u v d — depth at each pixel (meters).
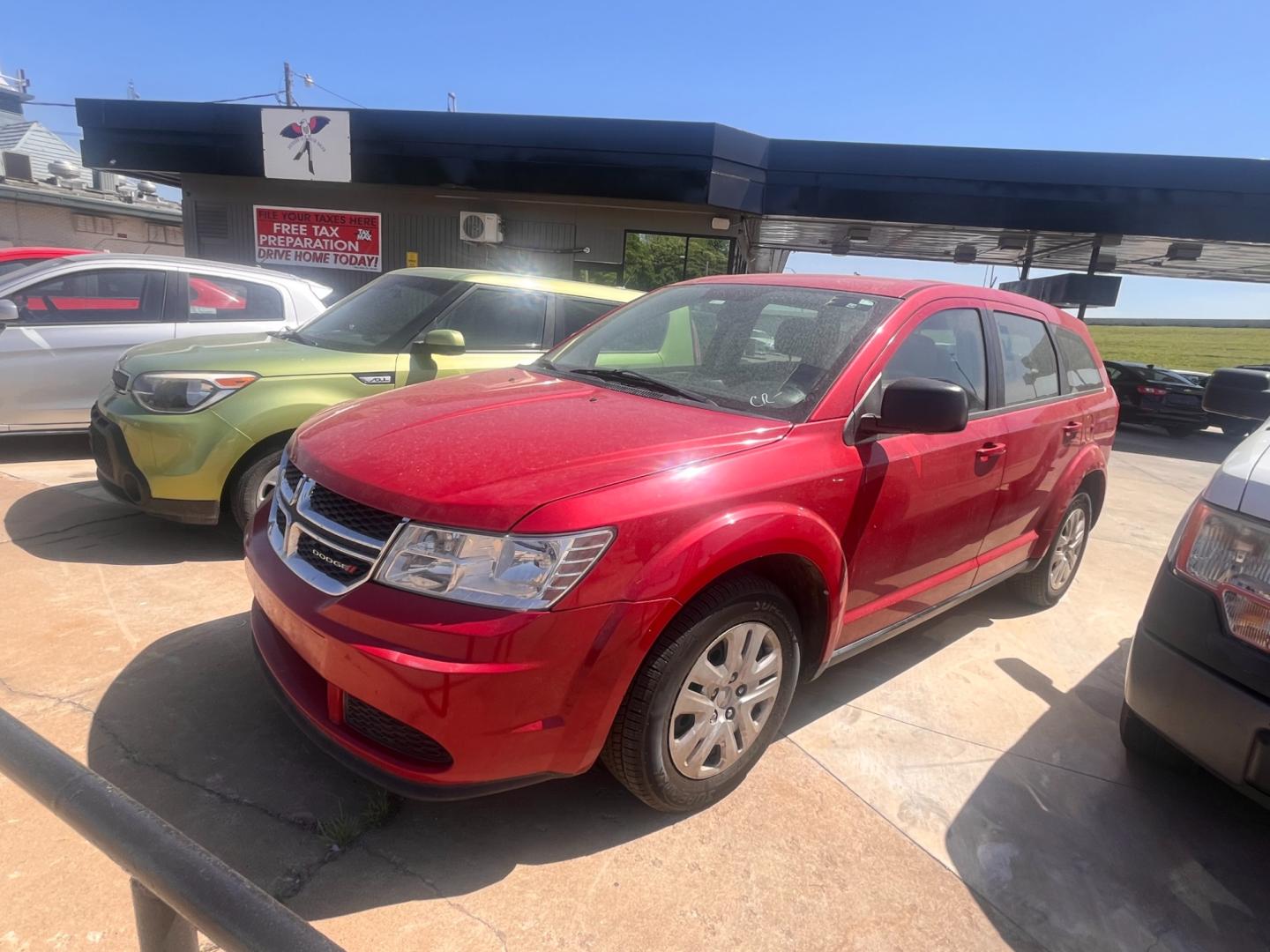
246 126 13.74
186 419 4.00
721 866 2.38
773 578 2.76
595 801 2.63
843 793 2.76
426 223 14.97
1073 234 13.93
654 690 2.28
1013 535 3.96
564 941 2.07
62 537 4.46
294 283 7.00
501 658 2.02
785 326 3.20
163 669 3.14
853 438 2.82
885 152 12.95
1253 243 12.92
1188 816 2.82
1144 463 11.84
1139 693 2.68
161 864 1.12
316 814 2.44
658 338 3.48
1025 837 2.63
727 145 12.63
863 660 3.80
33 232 21.95
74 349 5.91
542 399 2.89
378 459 2.37
